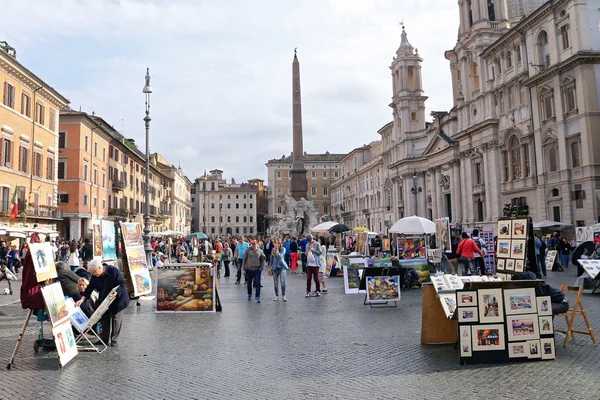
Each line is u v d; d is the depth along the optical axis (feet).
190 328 34.73
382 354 26.37
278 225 144.15
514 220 32.89
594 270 45.01
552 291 27.94
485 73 153.48
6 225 100.37
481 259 59.98
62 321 25.90
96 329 30.19
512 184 137.08
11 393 20.25
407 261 59.62
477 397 19.10
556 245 81.25
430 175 207.00
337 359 25.35
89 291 29.55
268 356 26.13
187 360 25.50
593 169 105.70
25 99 112.88
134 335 32.48
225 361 25.18
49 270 25.67
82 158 147.84
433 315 28.84
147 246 84.84
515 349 24.34
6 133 103.96
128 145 207.00
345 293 54.49
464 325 24.34
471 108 162.50
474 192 159.33
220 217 386.93
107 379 22.22
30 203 113.39
